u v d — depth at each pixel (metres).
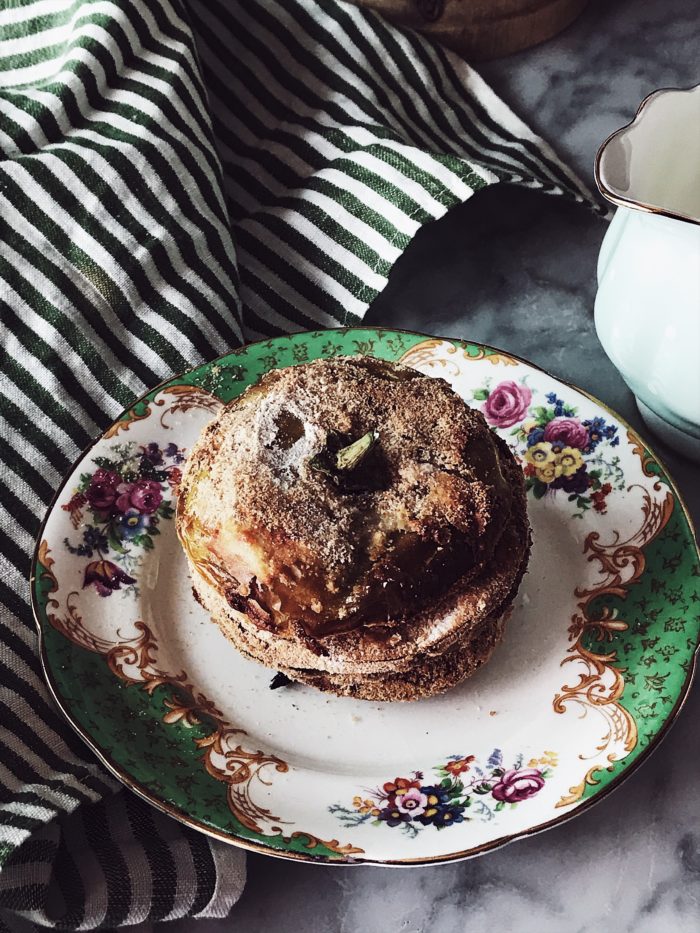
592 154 0.39
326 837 0.24
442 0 0.39
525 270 0.36
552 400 0.31
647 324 0.28
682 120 0.28
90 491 0.29
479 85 0.39
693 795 0.27
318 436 0.24
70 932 0.25
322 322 0.34
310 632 0.24
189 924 0.26
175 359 0.32
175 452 0.30
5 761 0.26
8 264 0.31
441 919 0.25
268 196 0.36
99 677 0.27
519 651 0.28
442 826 0.24
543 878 0.26
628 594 0.28
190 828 0.26
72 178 0.32
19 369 0.31
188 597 0.29
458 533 0.24
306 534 0.23
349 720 0.27
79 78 0.34
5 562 0.29
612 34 0.42
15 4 0.36
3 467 0.30
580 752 0.25
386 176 0.35
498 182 0.34
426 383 0.26
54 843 0.25
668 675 0.26
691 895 0.25
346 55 0.38
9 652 0.28
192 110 0.35
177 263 0.33
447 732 0.26
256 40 0.38
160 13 0.36
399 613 0.24
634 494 0.29
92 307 0.32
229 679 0.27
